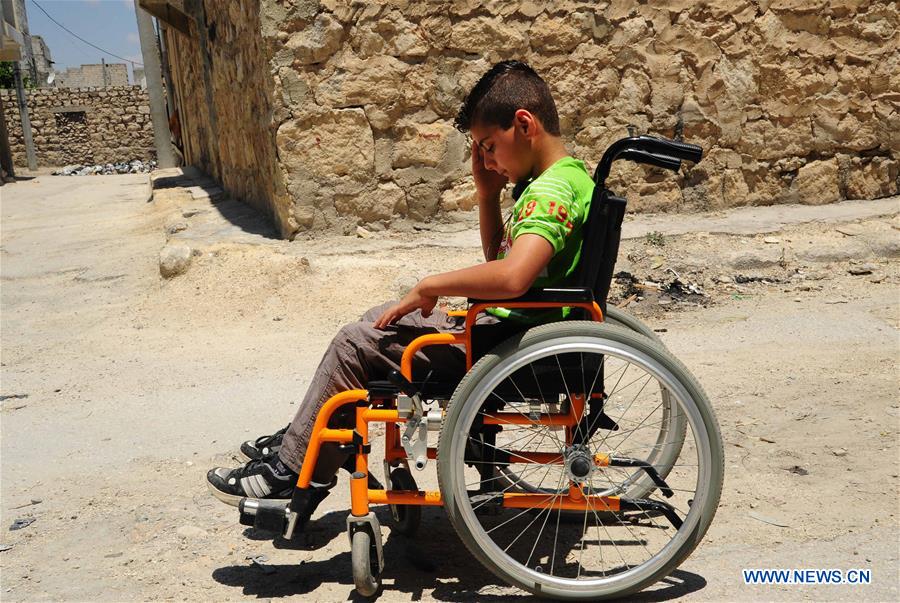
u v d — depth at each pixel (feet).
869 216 22.45
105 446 13.08
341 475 11.62
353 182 22.50
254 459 9.36
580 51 22.99
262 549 9.55
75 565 9.29
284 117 21.84
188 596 8.50
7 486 11.70
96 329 19.94
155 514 10.57
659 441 9.81
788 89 23.75
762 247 20.92
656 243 21.31
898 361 14.55
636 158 7.97
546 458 8.49
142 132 100.07
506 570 7.84
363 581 7.92
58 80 137.90
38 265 27.09
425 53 22.11
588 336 7.57
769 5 23.26
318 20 21.42
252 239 23.29
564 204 7.73
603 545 9.23
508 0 22.31
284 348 17.54
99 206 42.96
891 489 10.01
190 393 15.34
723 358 15.46
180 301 20.85
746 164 24.14
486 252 9.89
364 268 20.58
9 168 78.13
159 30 69.15
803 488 10.26
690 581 8.34
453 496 7.72
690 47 23.32
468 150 22.86
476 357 8.18
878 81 23.85
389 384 8.20
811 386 13.70
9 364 17.85
